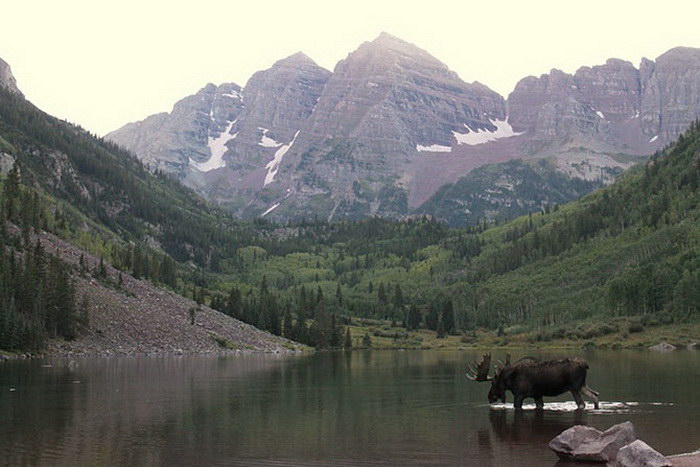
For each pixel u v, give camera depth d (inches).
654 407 2471.7
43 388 3206.2
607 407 2479.1
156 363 5103.3
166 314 7657.5
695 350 7436.0
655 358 5733.3
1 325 5438.0
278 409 2522.1
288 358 6530.5
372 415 2356.1
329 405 2635.3
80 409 2514.8
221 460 1651.1
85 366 4616.1
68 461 1643.7
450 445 1812.3
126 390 3149.6
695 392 2957.7
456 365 5339.6
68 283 6314.0
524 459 1641.2
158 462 1631.4
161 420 2246.6
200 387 3314.5
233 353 7135.8
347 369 4800.7
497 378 2561.5
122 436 1962.4
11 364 4722.0
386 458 1662.2
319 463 1614.2
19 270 6058.1
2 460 1653.5
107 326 6555.1
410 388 3314.5
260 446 1814.7
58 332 6043.3
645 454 1424.7
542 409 2463.1
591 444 1622.8
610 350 7859.3
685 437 1878.7
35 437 1947.6
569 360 2445.9
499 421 2199.8
